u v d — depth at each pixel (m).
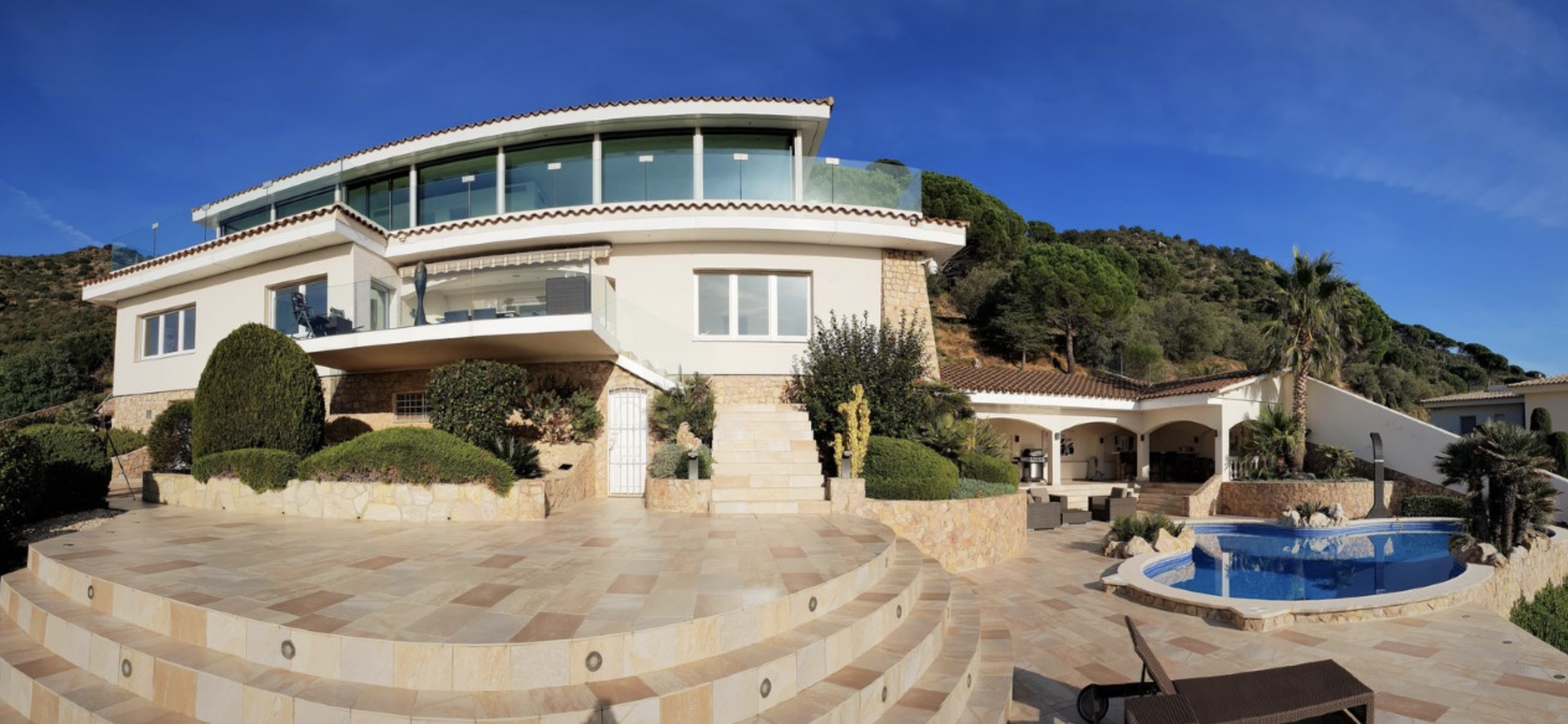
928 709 5.22
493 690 4.20
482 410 12.28
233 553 7.47
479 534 8.93
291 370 12.25
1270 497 20.23
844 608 6.16
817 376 14.84
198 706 4.46
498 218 16.25
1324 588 11.88
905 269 16.89
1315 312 22.22
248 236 16.66
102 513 10.95
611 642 4.43
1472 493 14.76
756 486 11.90
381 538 8.57
